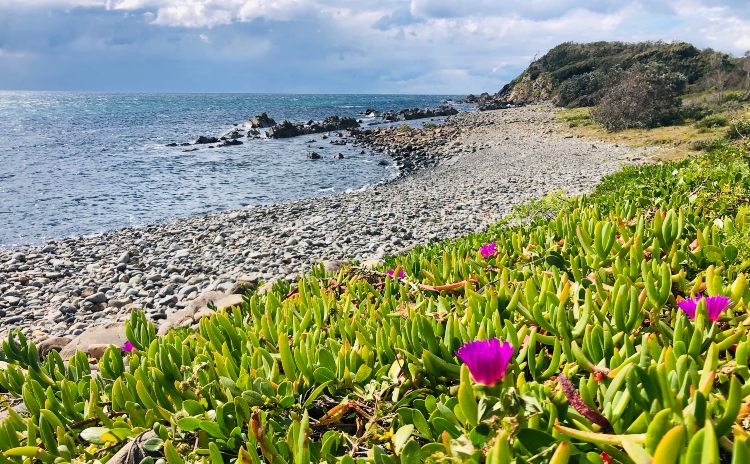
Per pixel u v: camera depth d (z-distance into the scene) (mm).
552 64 72000
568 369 1630
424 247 4656
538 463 1225
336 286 3164
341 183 21641
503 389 1275
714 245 2701
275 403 1721
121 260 11641
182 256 11828
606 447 1221
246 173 23906
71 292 9922
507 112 54125
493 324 1812
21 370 2375
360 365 1931
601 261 2596
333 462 1502
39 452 1696
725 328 1962
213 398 1792
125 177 22562
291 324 2416
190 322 4391
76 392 2137
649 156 22594
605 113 33219
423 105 99938
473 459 1234
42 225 15219
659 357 1576
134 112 72688
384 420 1691
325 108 90625
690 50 56969
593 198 5797
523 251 3168
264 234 13523
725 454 1295
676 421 1202
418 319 1867
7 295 9891
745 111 29672
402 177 22891
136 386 1816
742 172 4383
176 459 1433
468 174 22344
